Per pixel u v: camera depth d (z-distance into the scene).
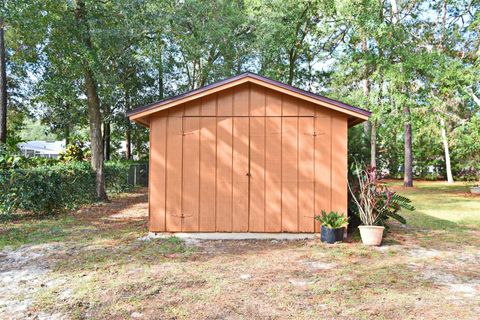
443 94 16.06
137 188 19.36
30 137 56.47
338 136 7.14
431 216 10.44
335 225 6.77
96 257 5.70
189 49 16.14
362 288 4.34
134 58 13.19
